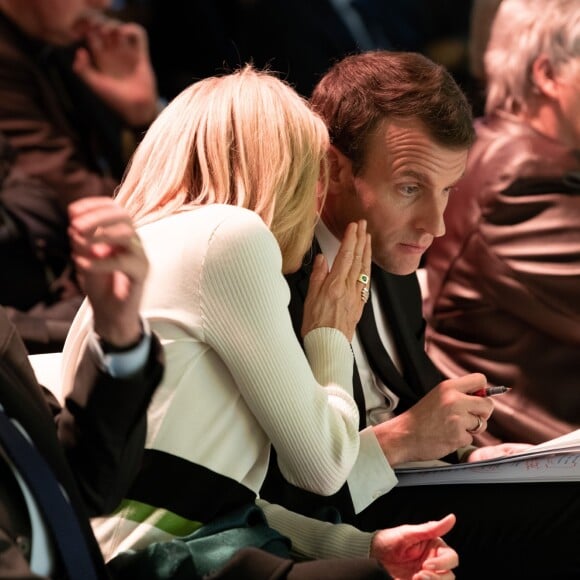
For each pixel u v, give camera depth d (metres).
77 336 6.62
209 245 6.32
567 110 9.51
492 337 9.42
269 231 6.45
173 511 6.33
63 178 11.32
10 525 5.45
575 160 9.33
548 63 9.50
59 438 5.87
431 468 7.82
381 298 8.41
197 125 6.91
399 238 7.65
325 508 7.34
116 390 5.55
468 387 7.80
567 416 9.20
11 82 11.31
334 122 7.63
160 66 15.02
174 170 6.86
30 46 11.51
